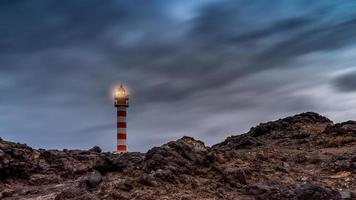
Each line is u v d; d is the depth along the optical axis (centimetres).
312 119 4400
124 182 2062
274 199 1858
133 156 2678
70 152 3180
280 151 3145
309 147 3303
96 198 1814
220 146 4047
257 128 4253
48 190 2283
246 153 2922
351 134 3428
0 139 2925
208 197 1930
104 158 2645
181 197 1900
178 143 2531
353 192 1864
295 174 2358
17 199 2147
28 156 2831
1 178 2512
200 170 2295
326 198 1786
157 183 2073
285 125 4244
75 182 2402
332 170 2392
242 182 2138
